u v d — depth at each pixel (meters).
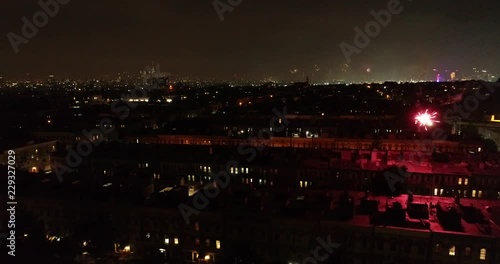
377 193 107.81
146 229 101.94
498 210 89.31
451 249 83.12
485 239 81.19
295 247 92.00
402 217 88.56
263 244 94.25
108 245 98.75
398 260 86.00
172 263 96.56
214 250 97.81
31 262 83.56
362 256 88.25
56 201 107.00
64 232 106.56
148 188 115.81
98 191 110.75
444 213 87.19
